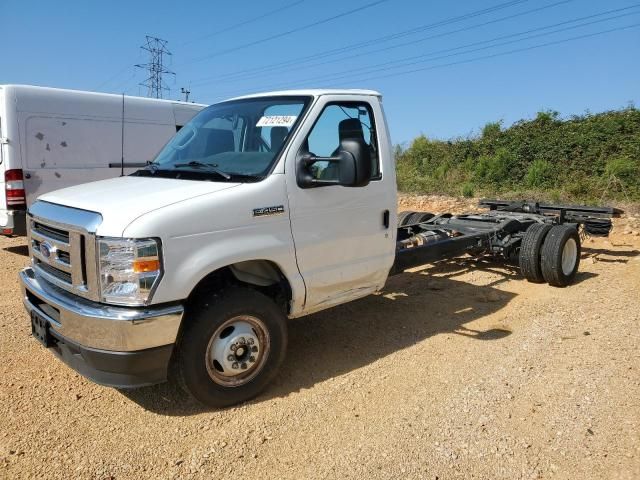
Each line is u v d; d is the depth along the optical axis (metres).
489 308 6.28
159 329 3.45
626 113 23.86
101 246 3.41
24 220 9.05
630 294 6.74
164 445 3.48
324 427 3.70
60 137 9.52
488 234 7.16
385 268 4.98
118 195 3.83
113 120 10.33
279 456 3.38
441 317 5.96
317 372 4.56
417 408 3.94
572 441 3.52
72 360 3.75
